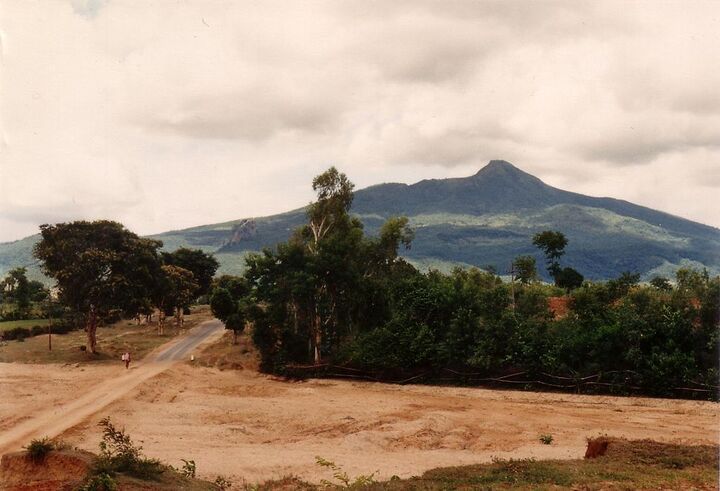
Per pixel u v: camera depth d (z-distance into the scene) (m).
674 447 26.39
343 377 67.00
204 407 50.56
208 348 86.62
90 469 22.39
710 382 50.06
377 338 65.69
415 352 63.38
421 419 43.00
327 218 77.62
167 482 23.02
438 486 21.58
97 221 82.12
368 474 29.11
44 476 22.78
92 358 78.81
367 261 77.88
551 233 121.12
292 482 27.06
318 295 71.44
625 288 66.75
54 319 111.62
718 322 52.16
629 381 53.28
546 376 57.28
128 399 53.16
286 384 65.12
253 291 71.38
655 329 53.00
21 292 127.81
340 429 41.59
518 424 41.88
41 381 62.56
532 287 78.00
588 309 60.75
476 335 61.19
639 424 41.47
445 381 62.22
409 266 81.44
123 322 126.94
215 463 31.69
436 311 66.31
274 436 40.12
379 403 52.12
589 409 48.03
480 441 37.28
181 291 109.25
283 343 70.50
